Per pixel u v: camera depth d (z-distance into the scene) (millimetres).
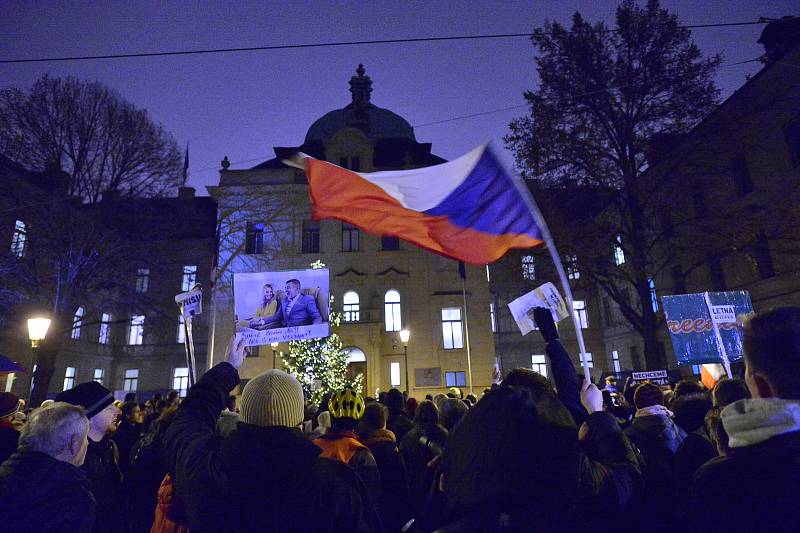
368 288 32594
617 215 26719
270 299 7668
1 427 3996
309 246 33656
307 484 2295
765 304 24109
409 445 5180
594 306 41812
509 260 26828
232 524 2207
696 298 8164
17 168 23312
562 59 24859
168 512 3162
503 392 1888
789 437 1533
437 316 32094
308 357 24516
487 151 3980
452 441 1917
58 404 2818
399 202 4250
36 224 22766
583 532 1898
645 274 22969
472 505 1714
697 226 22031
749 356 1692
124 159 24094
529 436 1728
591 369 40656
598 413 2521
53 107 23391
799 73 21797
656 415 3771
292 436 2373
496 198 3912
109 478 4020
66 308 21594
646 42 23688
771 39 23797
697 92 22766
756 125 23844
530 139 24281
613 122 24297
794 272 22000
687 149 23438
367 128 40750
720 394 3393
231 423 4383
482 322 32188
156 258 24969
